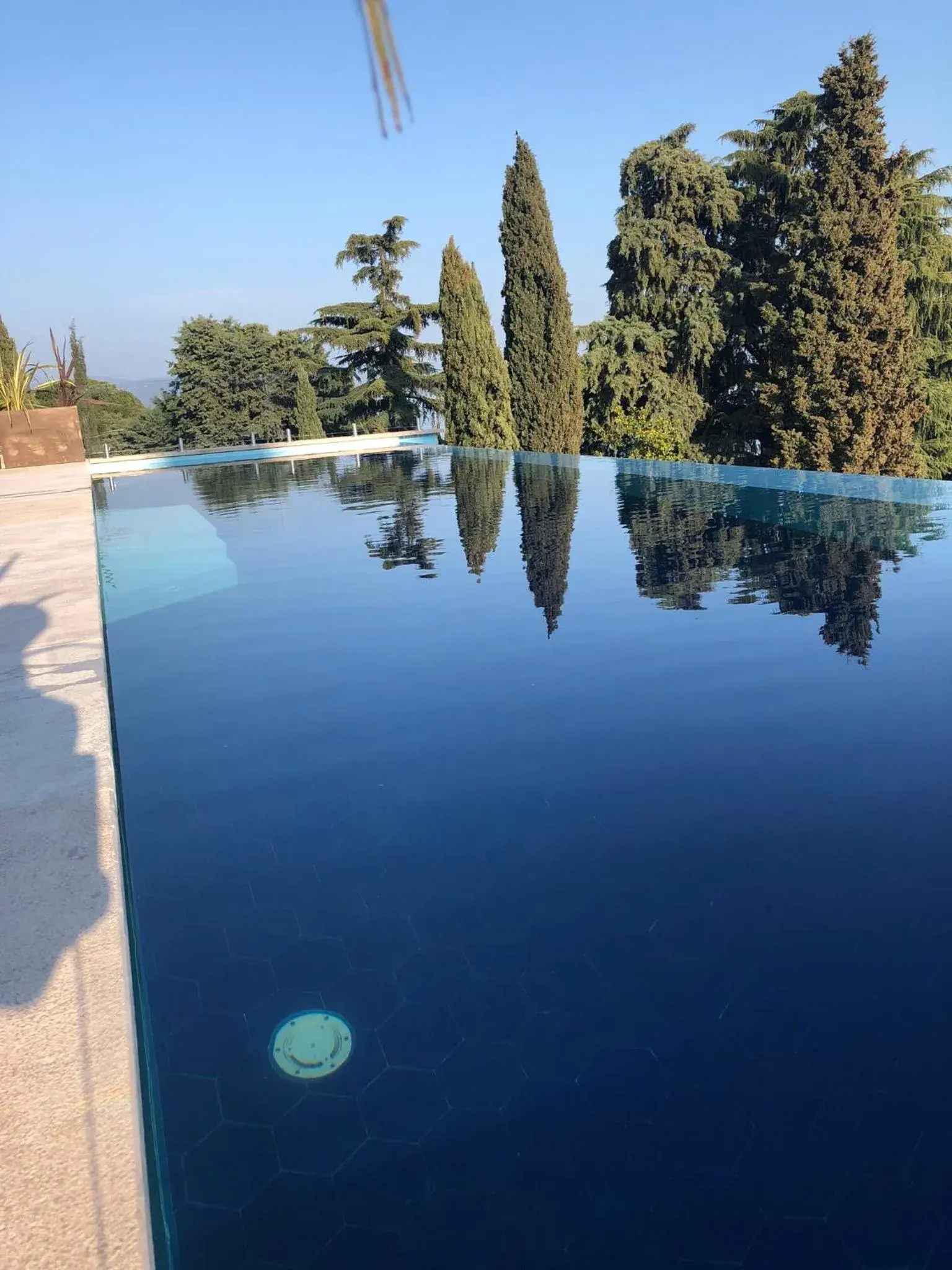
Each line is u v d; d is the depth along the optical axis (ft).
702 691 10.31
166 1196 4.13
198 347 93.20
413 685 11.22
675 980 5.47
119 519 31.30
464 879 6.72
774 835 7.09
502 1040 5.04
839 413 50.96
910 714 9.25
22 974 4.81
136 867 7.14
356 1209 4.05
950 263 61.82
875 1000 5.22
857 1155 4.21
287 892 6.66
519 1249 3.85
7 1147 3.74
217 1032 5.19
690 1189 4.09
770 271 62.49
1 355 62.59
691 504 24.93
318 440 63.77
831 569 15.66
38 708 8.95
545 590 15.80
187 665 12.71
